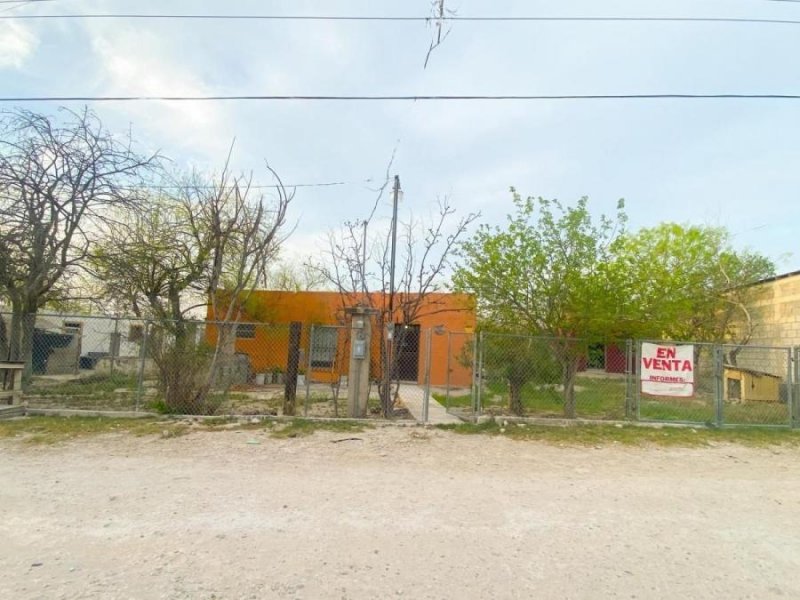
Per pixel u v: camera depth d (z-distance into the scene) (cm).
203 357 973
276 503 493
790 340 1816
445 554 388
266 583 333
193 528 425
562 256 1073
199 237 1520
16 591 311
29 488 520
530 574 359
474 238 1140
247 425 868
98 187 1097
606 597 330
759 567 384
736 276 2009
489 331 1141
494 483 588
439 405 1301
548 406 1172
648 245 1747
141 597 309
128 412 925
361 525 443
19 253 1055
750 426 993
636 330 1080
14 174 1017
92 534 407
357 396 998
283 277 2244
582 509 507
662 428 960
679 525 473
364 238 1155
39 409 915
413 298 1259
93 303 1339
